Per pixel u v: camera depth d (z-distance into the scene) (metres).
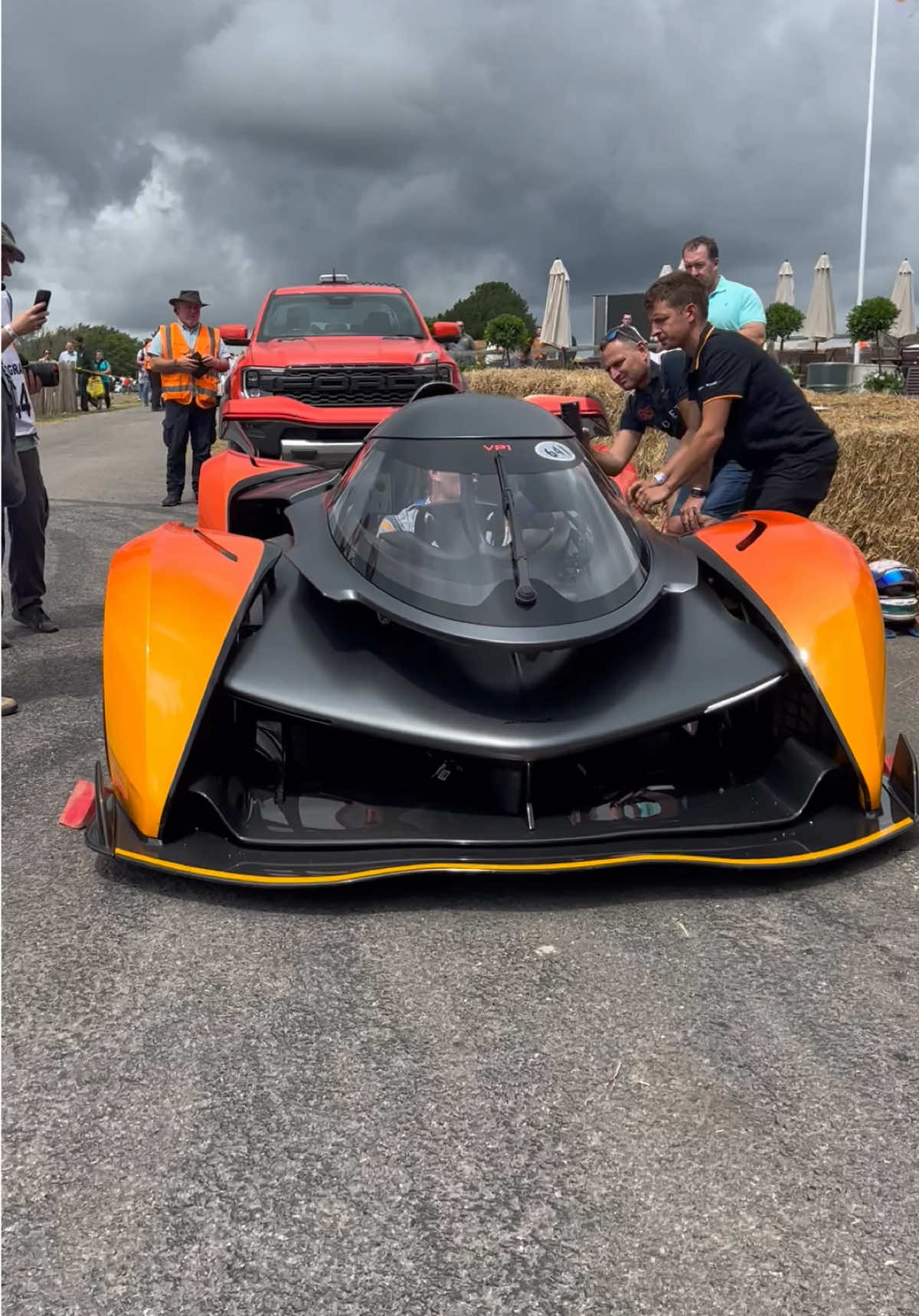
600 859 2.75
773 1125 1.96
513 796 2.94
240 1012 2.33
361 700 2.98
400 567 3.30
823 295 25.36
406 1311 1.58
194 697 2.89
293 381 8.28
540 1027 2.27
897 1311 1.57
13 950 2.60
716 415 4.41
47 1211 1.78
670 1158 1.88
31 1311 1.59
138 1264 1.67
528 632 3.06
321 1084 2.09
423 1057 2.17
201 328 9.73
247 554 3.48
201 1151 1.92
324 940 2.62
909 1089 2.05
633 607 3.23
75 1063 2.17
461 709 2.97
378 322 9.72
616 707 2.99
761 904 2.78
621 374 4.83
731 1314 1.57
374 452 3.76
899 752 3.11
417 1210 1.77
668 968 2.49
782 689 3.22
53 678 4.89
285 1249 1.70
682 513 4.51
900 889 2.83
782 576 3.38
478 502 3.42
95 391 30.53
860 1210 1.75
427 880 2.93
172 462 9.88
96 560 7.44
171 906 2.80
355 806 3.02
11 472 5.04
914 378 16.45
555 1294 1.61
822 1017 2.29
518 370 11.75
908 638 5.75
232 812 2.93
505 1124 1.97
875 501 6.42
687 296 4.34
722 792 3.16
